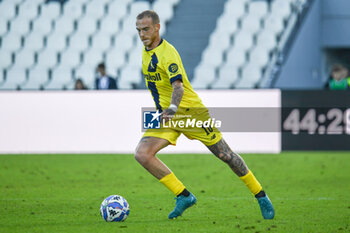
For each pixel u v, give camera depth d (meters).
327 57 75.81
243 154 48.00
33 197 27.20
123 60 72.50
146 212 22.77
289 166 40.59
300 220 20.62
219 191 29.53
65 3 76.94
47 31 75.81
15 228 18.95
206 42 72.00
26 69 73.56
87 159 45.72
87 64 72.88
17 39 75.56
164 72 20.25
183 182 33.28
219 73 69.75
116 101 50.25
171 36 72.75
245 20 73.06
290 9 73.12
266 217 20.72
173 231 18.31
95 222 20.25
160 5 75.06
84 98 50.50
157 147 20.12
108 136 50.44
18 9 77.06
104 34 74.62
